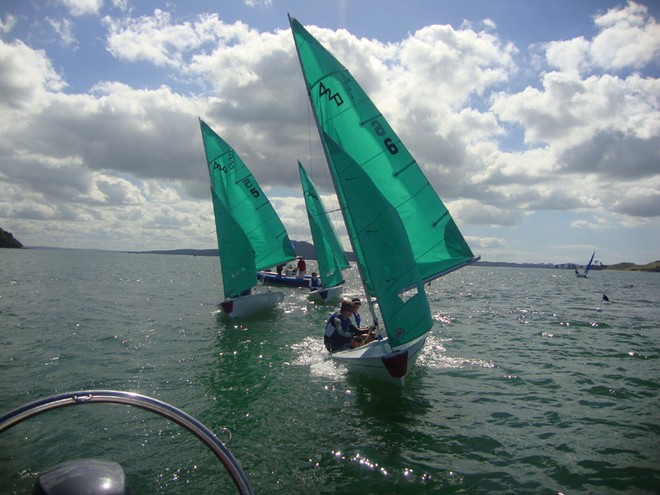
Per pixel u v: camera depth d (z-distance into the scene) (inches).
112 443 251.9
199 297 1031.0
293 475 222.1
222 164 799.1
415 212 443.5
